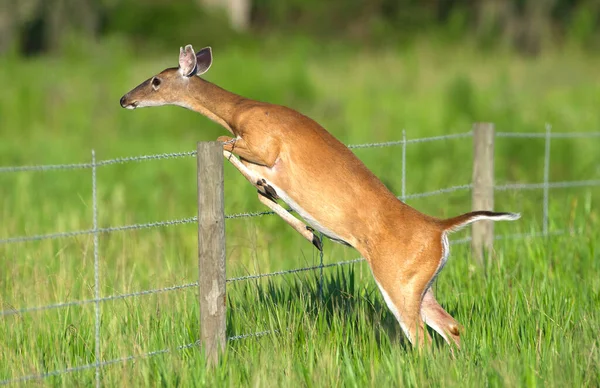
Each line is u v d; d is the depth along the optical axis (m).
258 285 26.78
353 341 23.41
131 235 34.00
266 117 23.94
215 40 140.00
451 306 26.56
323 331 23.88
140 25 141.25
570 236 33.19
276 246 36.34
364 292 27.38
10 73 84.44
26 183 46.28
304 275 28.17
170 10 144.75
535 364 22.03
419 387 20.81
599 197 45.88
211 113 25.88
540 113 64.19
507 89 70.44
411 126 63.22
